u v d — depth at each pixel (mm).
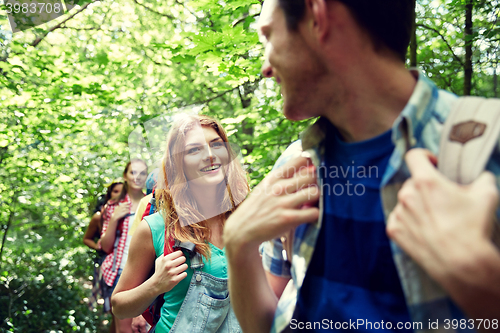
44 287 5133
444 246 465
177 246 1379
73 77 4102
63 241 5648
